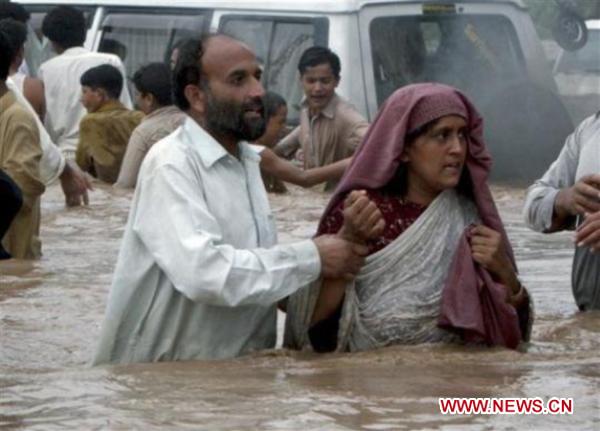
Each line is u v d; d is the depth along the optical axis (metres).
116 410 6.83
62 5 20.30
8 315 10.39
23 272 12.23
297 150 17.19
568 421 6.61
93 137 18.20
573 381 7.39
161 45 19.34
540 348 8.48
